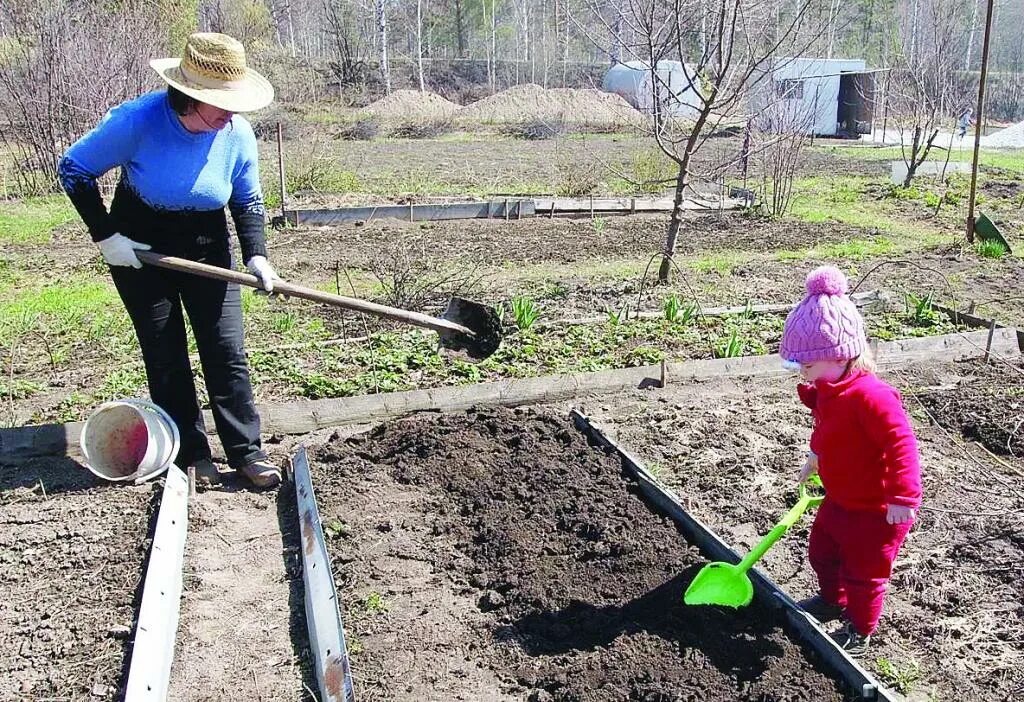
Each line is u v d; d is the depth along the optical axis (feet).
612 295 31.55
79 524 15.83
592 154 75.00
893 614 13.44
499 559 14.56
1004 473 17.79
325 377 22.43
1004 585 14.11
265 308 29.68
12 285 33.60
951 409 20.57
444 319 18.60
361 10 172.14
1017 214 49.98
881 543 12.05
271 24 146.51
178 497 16.30
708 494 17.03
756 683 11.40
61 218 47.75
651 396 21.88
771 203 54.19
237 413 17.46
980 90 39.01
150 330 17.12
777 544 15.34
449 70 166.50
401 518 15.85
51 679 12.03
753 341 25.20
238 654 12.74
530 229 46.52
